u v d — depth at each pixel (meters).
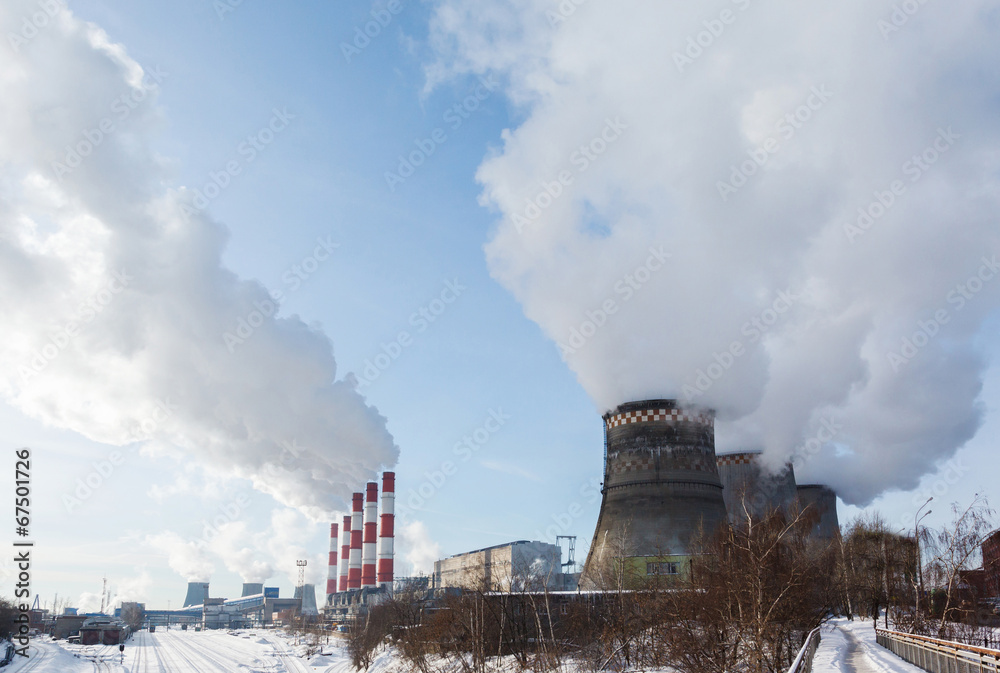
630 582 68.75
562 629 60.09
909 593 59.06
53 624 171.88
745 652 38.59
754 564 39.28
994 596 55.12
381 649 86.56
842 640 47.69
